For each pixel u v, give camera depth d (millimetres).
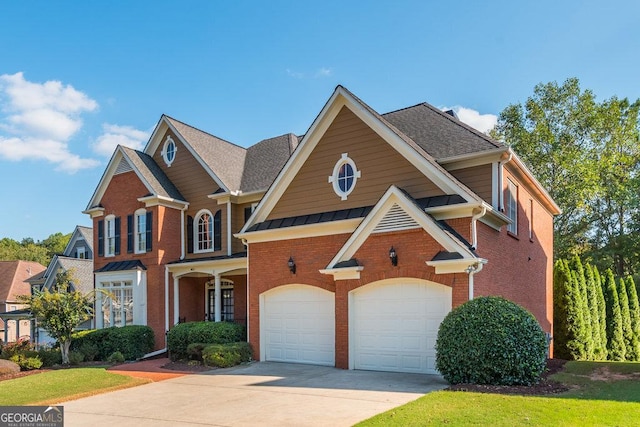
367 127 14734
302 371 13391
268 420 8086
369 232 13172
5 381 12805
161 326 20266
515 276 15789
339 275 13711
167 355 19078
